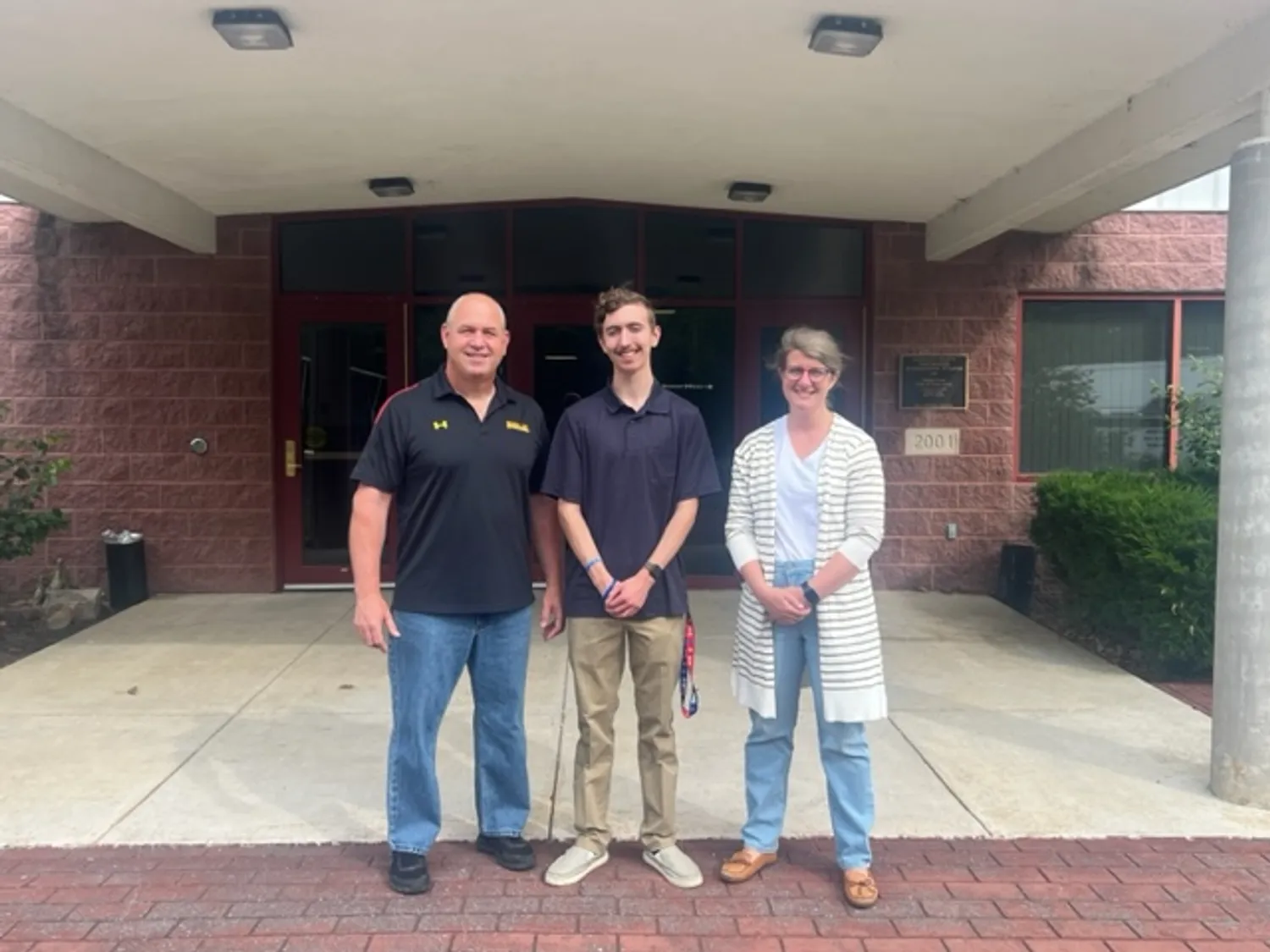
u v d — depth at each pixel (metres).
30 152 5.48
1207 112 4.50
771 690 3.33
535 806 4.03
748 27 4.50
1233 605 4.00
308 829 3.82
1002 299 8.00
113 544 7.69
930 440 8.04
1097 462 8.17
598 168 6.80
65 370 7.88
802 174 6.76
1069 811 3.98
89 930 3.12
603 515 3.31
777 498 3.32
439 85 5.20
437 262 7.97
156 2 4.23
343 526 8.12
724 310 8.02
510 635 3.45
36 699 5.39
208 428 7.95
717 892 3.36
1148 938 3.11
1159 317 8.12
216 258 7.88
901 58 4.76
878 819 3.91
